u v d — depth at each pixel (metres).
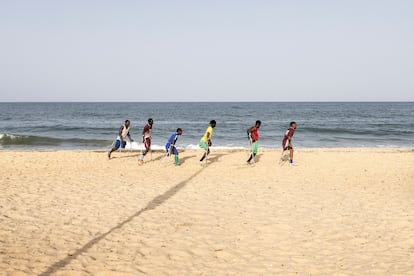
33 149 22.70
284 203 8.84
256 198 9.32
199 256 5.64
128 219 7.43
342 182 11.43
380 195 9.70
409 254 5.68
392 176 12.35
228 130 40.47
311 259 5.55
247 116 73.06
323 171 13.28
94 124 49.81
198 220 7.45
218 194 9.73
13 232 6.45
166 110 104.06
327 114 80.88
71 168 13.48
